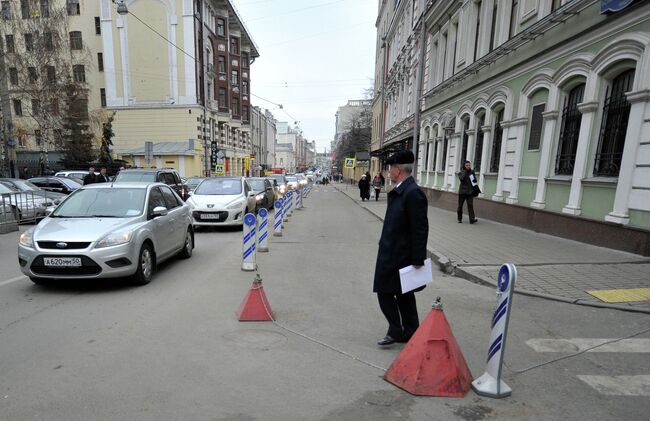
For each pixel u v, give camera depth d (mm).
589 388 3180
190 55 34750
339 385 3209
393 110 33406
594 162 8297
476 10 15156
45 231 5629
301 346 3939
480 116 14414
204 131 35094
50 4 23359
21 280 6105
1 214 10602
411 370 3141
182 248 7711
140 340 4012
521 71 11117
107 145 31078
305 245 9664
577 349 3877
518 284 5734
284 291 5797
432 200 19281
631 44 7180
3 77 21781
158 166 34875
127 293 5562
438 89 18250
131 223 5969
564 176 9266
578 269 6430
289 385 3201
